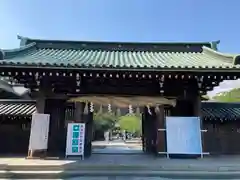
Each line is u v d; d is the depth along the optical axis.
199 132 8.99
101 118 32.44
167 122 9.07
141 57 11.34
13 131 10.90
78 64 7.90
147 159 8.69
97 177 6.72
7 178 6.62
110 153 11.23
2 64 7.68
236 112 11.43
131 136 34.34
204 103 11.84
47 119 9.02
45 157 8.73
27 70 8.05
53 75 8.58
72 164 7.38
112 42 12.84
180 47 12.77
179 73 8.25
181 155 9.01
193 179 6.69
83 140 8.92
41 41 12.47
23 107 11.41
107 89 9.47
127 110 9.76
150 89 9.55
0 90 16.22
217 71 8.08
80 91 9.41
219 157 9.59
